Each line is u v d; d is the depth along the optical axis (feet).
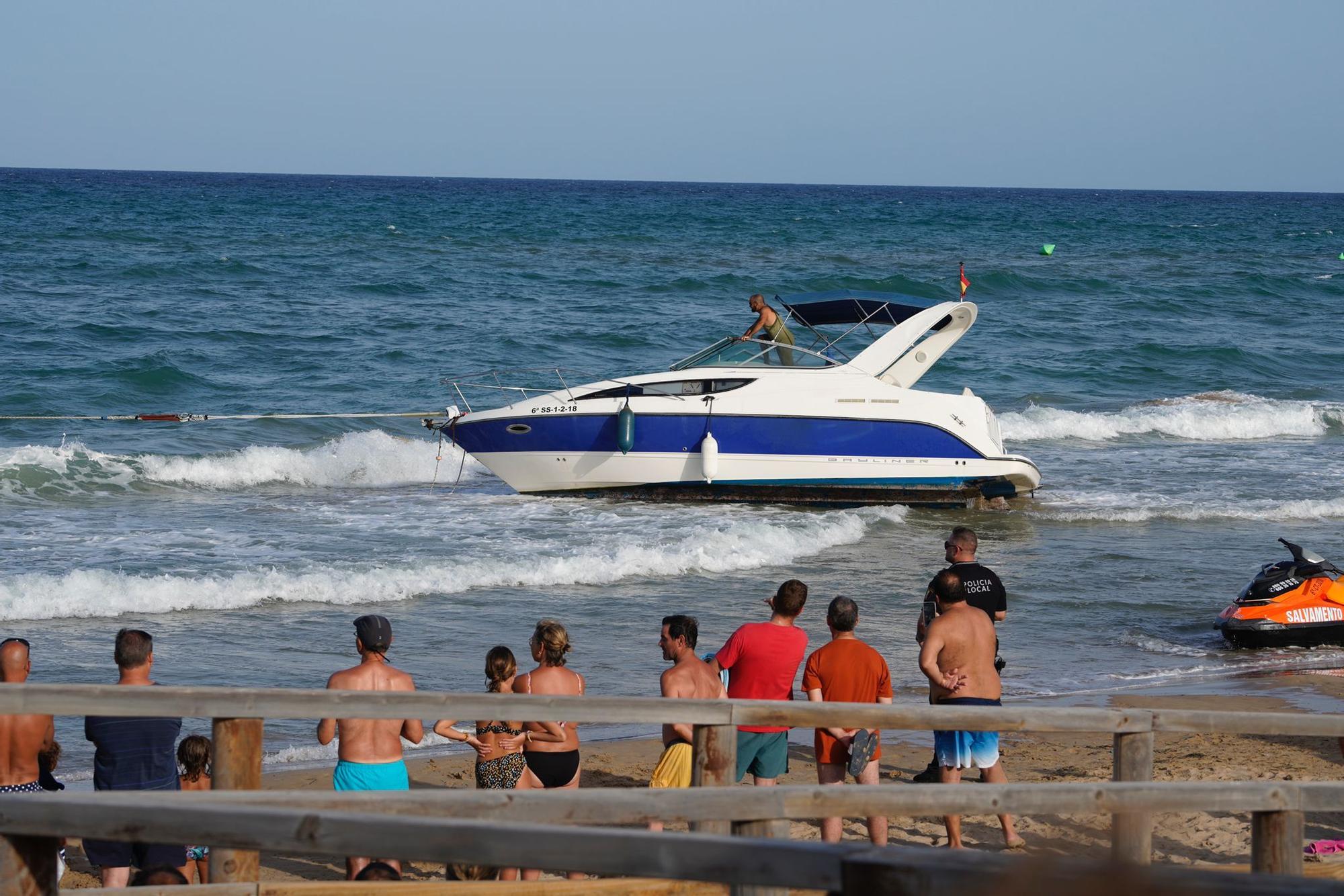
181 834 38.32
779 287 593.01
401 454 247.29
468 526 205.67
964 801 47.01
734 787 46.52
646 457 222.69
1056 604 172.24
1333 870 60.80
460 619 158.92
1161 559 196.65
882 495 225.15
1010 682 138.62
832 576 185.16
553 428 224.12
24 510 209.77
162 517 207.41
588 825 45.24
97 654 140.46
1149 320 514.27
